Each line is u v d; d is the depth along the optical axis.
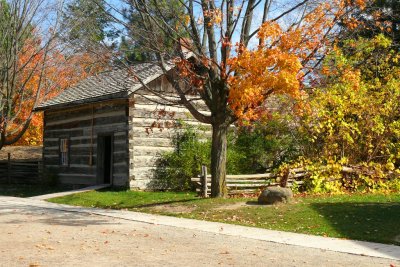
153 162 22.28
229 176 19.02
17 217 14.91
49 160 27.41
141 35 16.14
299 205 15.11
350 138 20.36
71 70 33.19
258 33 14.90
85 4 26.97
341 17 16.30
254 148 22.75
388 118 21.25
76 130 25.33
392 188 20.48
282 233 11.97
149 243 10.56
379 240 10.93
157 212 15.90
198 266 8.32
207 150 22.50
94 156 23.98
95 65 23.02
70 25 28.59
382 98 21.00
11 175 29.39
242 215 14.34
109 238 11.19
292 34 15.12
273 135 22.61
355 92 20.45
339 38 17.72
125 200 18.88
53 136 27.19
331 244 10.58
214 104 17.16
